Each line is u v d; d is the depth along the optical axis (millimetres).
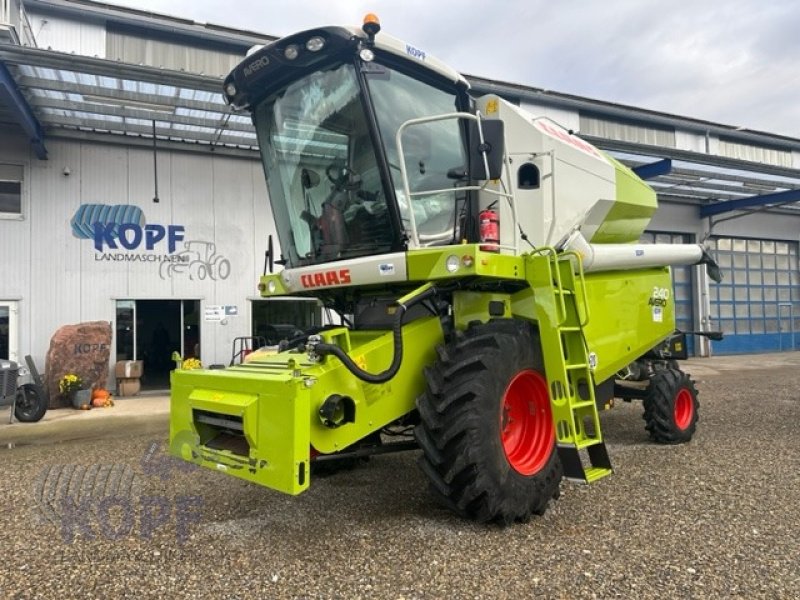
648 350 6469
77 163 11930
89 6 13070
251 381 3707
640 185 6590
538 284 4406
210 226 12961
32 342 11547
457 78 4832
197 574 3439
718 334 7742
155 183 12477
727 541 3770
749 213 18984
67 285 11812
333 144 4695
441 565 3465
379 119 4336
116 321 12203
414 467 5777
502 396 4047
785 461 5824
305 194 5090
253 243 13328
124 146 12281
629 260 5996
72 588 3297
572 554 3592
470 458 3814
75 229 11891
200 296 12859
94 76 9461
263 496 4895
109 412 9914
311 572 3418
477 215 4980
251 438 3643
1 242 11406
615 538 3844
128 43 13266
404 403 4176
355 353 3900
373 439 4859
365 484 5188
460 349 4086
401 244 4379
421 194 4418
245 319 13227
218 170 13062
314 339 3865
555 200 5195
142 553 3766
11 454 7180
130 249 12281
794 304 22375
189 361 11672
